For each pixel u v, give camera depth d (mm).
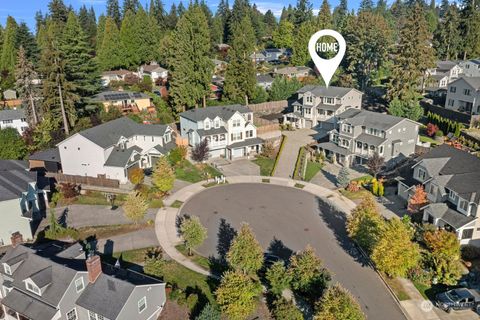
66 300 30000
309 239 43719
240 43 86875
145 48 115562
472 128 68312
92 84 80688
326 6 125938
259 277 36812
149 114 82250
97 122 71562
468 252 39344
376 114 66125
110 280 31203
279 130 82688
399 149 63156
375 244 37094
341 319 27109
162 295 33250
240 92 88562
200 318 29922
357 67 108062
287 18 170000
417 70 82062
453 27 111312
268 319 32094
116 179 56844
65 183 54438
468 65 100500
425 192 47656
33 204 47875
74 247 35875
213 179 60094
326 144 69312
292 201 52969
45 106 68688
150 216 48562
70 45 75688
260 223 47250
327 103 82312
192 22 80625
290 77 109500
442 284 36062
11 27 107812
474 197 40531
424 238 39312
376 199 52438
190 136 70562
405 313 32688
